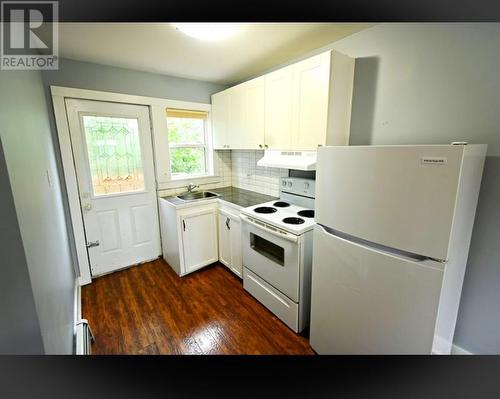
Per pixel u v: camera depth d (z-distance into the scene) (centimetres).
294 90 194
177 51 207
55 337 111
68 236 239
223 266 295
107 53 209
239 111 260
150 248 304
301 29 173
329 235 142
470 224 129
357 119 190
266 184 294
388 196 113
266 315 208
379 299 122
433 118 151
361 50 179
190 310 215
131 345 177
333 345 151
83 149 243
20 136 96
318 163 145
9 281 79
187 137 318
